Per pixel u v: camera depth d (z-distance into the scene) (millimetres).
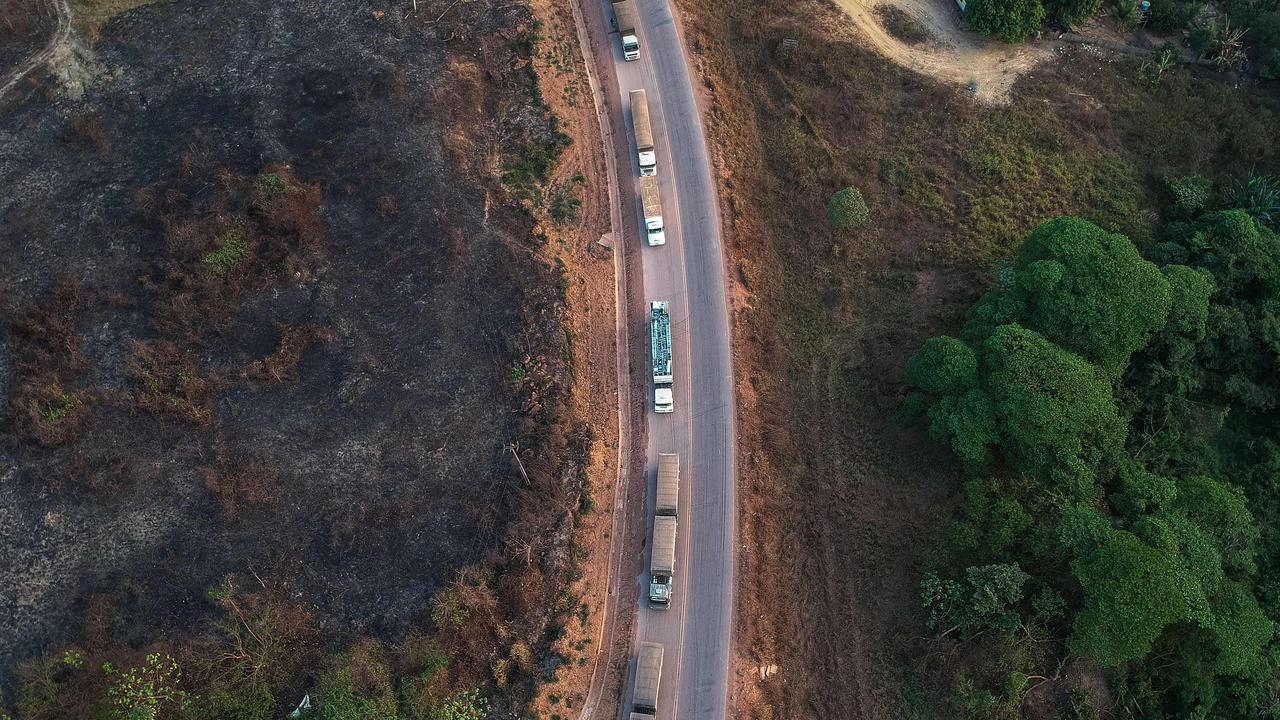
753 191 67062
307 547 49281
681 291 61719
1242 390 61406
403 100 64625
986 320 56906
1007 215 66750
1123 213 67438
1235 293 62812
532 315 56844
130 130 64062
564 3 74000
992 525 51625
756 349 60594
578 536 51750
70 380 53125
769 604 52719
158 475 50594
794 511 56062
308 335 55125
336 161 62438
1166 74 74188
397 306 56969
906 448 57688
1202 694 51844
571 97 68500
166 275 55938
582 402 55969
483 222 60469
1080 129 70750
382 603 48062
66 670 44531
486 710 46438
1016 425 51219
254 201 58531
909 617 52844
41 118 64750
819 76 72062
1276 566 58719
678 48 71812
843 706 51062
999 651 50094
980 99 71375
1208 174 71312
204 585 47750
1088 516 49938
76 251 57938
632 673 49812
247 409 53031
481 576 48156
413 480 51531
